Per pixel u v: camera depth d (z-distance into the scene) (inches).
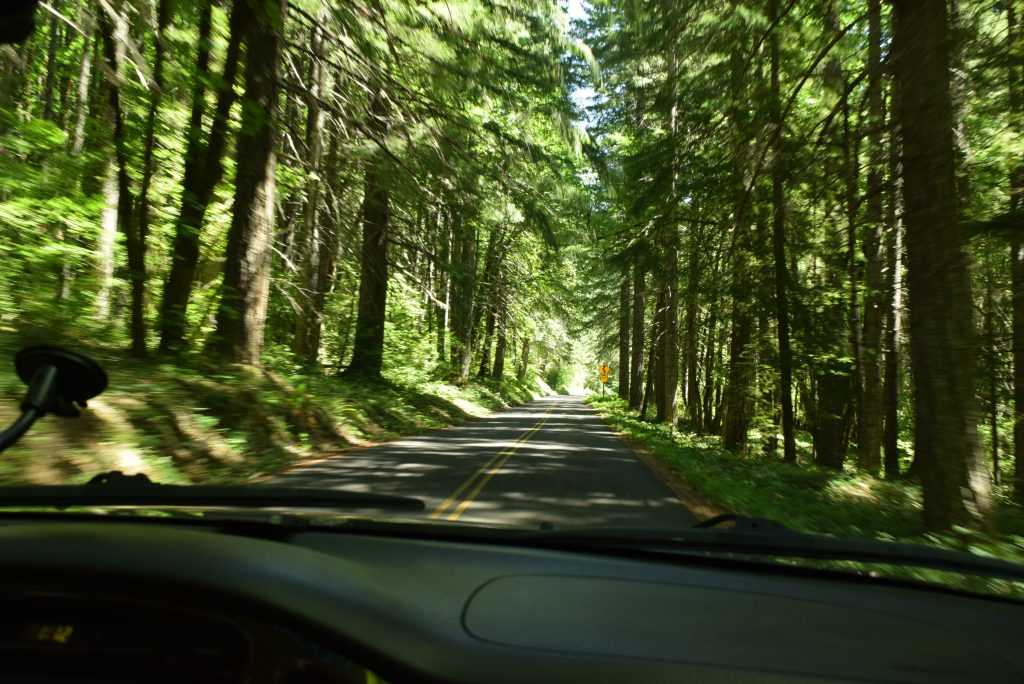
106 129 493.7
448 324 1537.9
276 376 646.5
